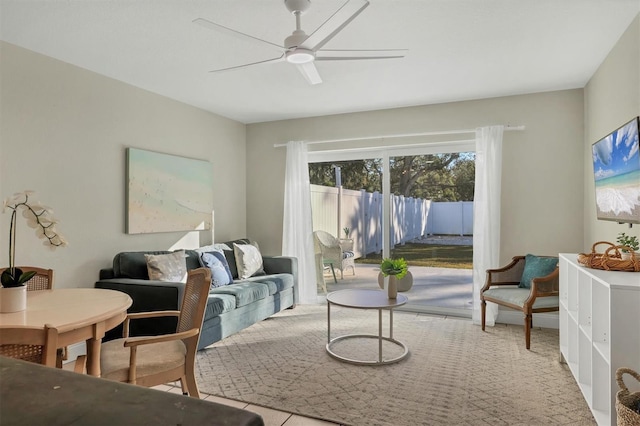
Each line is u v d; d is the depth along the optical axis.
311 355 3.31
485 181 4.25
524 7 2.46
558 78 3.78
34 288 2.50
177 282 3.40
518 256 4.12
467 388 2.68
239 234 5.53
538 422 2.25
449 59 3.29
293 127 5.39
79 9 2.44
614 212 2.83
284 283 4.64
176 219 4.37
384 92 4.21
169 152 4.34
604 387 2.17
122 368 1.90
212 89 4.07
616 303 1.88
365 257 5.12
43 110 3.12
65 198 3.28
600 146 3.03
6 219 2.88
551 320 4.11
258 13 2.50
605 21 2.63
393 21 2.62
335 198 5.31
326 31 2.16
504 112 4.36
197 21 2.07
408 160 4.91
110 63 3.33
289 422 2.27
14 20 2.57
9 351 1.60
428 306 4.80
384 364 3.09
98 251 3.56
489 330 4.03
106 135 3.63
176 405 0.51
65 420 0.48
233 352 3.39
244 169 5.64
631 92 2.65
